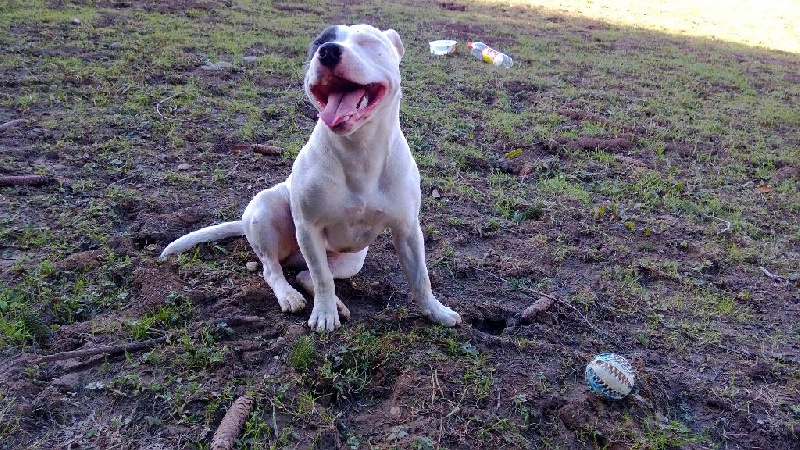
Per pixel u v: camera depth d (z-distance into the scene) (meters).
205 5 4.62
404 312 1.59
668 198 2.42
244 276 1.71
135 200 2.04
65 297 1.55
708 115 3.42
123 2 4.46
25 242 1.76
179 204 2.06
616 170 2.65
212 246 1.82
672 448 1.30
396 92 1.39
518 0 6.46
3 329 1.42
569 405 1.34
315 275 1.50
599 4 6.68
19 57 3.18
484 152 2.71
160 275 1.66
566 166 2.66
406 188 1.47
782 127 3.38
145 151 2.38
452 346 1.47
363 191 1.43
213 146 2.50
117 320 1.50
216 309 1.57
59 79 2.95
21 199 1.99
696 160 2.83
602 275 1.89
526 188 2.44
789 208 2.45
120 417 1.24
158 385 1.30
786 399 1.46
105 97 2.82
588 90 3.63
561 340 1.58
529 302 1.73
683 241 2.12
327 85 1.33
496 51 4.07
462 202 2.27
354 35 1.36
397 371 1.40
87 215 1.93
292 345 1.43
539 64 4.07
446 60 3.91
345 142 1.38
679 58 4.62
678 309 1.76
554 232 2.11
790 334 1.71
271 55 3.61
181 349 1.41
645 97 3.63
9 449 1.16
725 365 1.55
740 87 4.02
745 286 1.91
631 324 1.68
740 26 6.22
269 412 1.27
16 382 1.28
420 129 2.84
